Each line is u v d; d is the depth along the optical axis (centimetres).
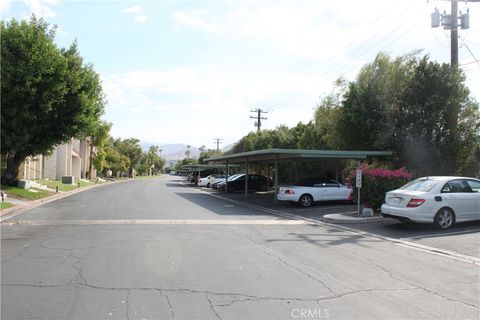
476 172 2144
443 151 2059
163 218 1603
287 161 3191
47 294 626
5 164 3162
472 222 1466
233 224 1474
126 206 2086
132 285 678
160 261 853
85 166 6569
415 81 2138
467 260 907
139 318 533
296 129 4106
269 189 3825
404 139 2178
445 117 2078
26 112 2502
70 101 2698
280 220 1628
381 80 2317
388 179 1645
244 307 580
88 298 609
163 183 5769
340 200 2292
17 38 2470
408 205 1302
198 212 1855
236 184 3609
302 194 2177
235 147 5388
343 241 1144
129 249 977
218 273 762
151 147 15912
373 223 1512
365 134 2356
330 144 2745
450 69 2016
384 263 869
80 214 1716
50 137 2769
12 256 892
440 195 1320
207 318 536
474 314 566
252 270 789
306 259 895
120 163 8044
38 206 2078
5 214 1711
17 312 549
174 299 610
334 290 668
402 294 651
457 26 1945
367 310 577
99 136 5828
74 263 827
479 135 2091
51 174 4969
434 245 1080
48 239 1110
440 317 554
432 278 749
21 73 2438
